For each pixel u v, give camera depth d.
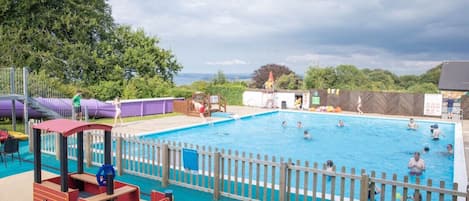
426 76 78.56
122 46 42.59
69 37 38.19
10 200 9.31
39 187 8.46
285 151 19.17
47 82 26.91
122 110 27.69
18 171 12.27
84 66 35.97
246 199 9.43
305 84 62.56
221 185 10.02
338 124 28.41
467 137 20.84
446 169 15.59
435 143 21.66
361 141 22.20
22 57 33.72
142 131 20.98
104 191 8.45
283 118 31.94
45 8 35.53
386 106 34.28
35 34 34.75
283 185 8.88
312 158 17.69
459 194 7.09
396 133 25.19
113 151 14.13
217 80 55.56
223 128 25.84
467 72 49.22
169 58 46.06
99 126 8.31
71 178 9.04
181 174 11.91
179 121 25.98
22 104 22.83
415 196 7.59
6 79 20.34
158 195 8.01
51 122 8.51
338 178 13.71
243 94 40.00
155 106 30.36
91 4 39.47
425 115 32.78
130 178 11.55
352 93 35.78
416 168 14.34
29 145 15.08
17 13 34.81
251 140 21.94
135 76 41.12
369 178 8.05
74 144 13.74
